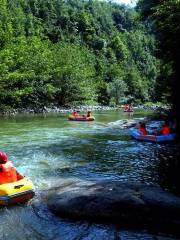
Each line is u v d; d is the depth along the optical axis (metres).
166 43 22.20
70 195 9.20
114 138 20.98
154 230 7.98
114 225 8.23
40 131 24.09
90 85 64.19
